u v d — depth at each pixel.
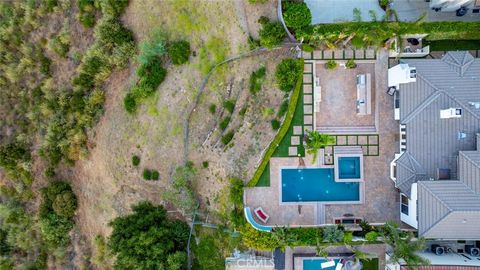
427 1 46.16
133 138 50.47
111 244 47.34
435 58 46.38
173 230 47.66
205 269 47.84
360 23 43.81
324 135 44.22
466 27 43.88
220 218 47.34
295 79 45.03
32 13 57.00
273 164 46.31
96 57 52.22
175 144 48.88
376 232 43.59
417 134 43.06
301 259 45.81
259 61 46.41
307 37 44.16
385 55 46.12
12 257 58.66
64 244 56.06
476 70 42.84
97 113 52.66
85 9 53.69
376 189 46.50
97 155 52.88
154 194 50.06
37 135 57.34
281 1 44.22
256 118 46.41
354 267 45.81
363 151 46.47
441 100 42.44
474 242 45.44
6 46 58.91
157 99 49.59
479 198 39.62
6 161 56.59
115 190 51.94
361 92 46.09
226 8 47.12
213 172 47.38
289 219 46.34
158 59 49.66
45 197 55.56
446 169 42.47
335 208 46.53
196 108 48.38
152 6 50.59
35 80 57.94
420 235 40.72
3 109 59.44
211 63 47.75
